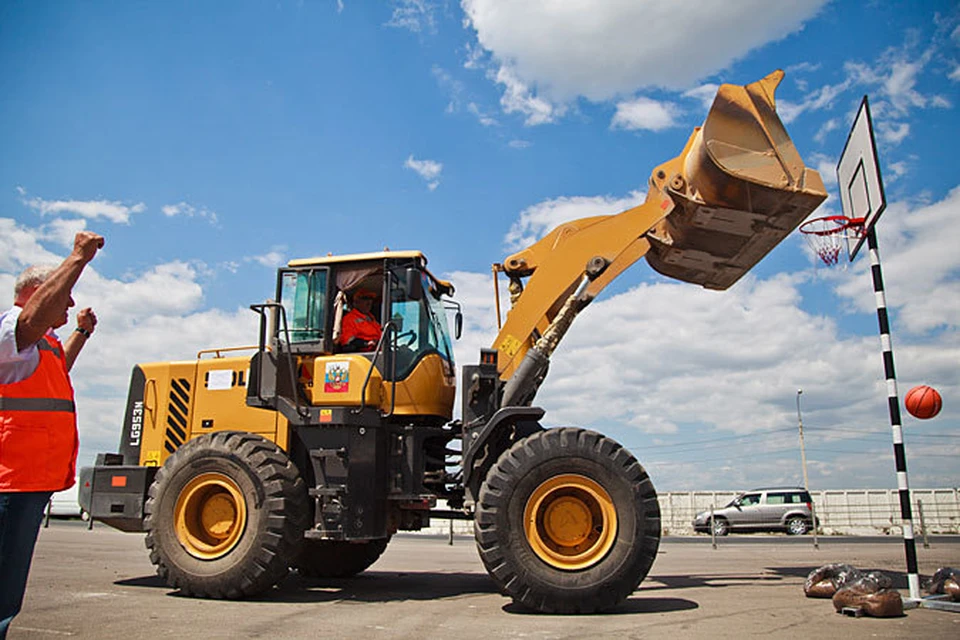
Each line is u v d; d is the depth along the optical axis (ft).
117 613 16.89
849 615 16.67
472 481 19.81
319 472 20.75
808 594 20.03
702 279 26.02
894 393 19.17
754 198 21.72
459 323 25.14
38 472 9.98
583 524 18.26
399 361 21.90
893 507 81.76
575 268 22.72
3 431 9.77
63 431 10.49
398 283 22.33
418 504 21.52
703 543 59.11
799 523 77.51
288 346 21.65
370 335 22.94
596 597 17.16
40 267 10.58
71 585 22.27
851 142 21.58
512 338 22.27
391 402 21.22
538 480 17.97
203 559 19.88
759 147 21.67
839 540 63.72
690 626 15.28
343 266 22.79
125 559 31.07
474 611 17.81
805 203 21.68
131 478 23.21
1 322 9.53
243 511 19.86
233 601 19.42
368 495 20.51
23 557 9.95
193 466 20.48
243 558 19.40
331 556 25.94
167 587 22.00
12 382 9.89
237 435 20.80
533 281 22.68
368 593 21.61
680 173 22.74
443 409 22.77
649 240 24.02
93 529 60.08
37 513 10.12
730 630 14.76
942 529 80.79
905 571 28.30
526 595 17.29
